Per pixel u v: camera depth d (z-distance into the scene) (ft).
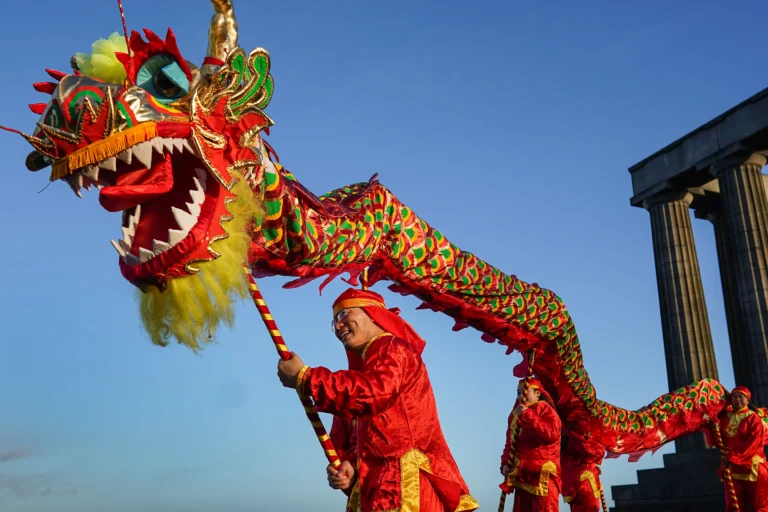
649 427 28.17
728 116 54.34
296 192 12.17
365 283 14.34
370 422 10.64
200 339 9.37
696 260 59.16
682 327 56.59
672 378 56.54
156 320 9.41
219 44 10.10
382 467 10.53
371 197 14.33
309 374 9.97
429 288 16.21
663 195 60.08
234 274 9.55
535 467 24.00
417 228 15.31
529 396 23.54
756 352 50.47
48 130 8.61
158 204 9.82
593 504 28.25
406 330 11.70
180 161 9.85
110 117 8.66
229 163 10.02
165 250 9.13
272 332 10.05
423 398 10.83
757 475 28.86
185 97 9.50
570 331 20.71
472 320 17.97
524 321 18.99
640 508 53.62
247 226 10.59
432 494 10.43
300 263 12.66
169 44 9.39
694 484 50.11
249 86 10.17
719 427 29.96
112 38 9.76
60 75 9.37
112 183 9.30
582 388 23.80
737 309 61.98
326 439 10.61
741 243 52.47
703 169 56.29
